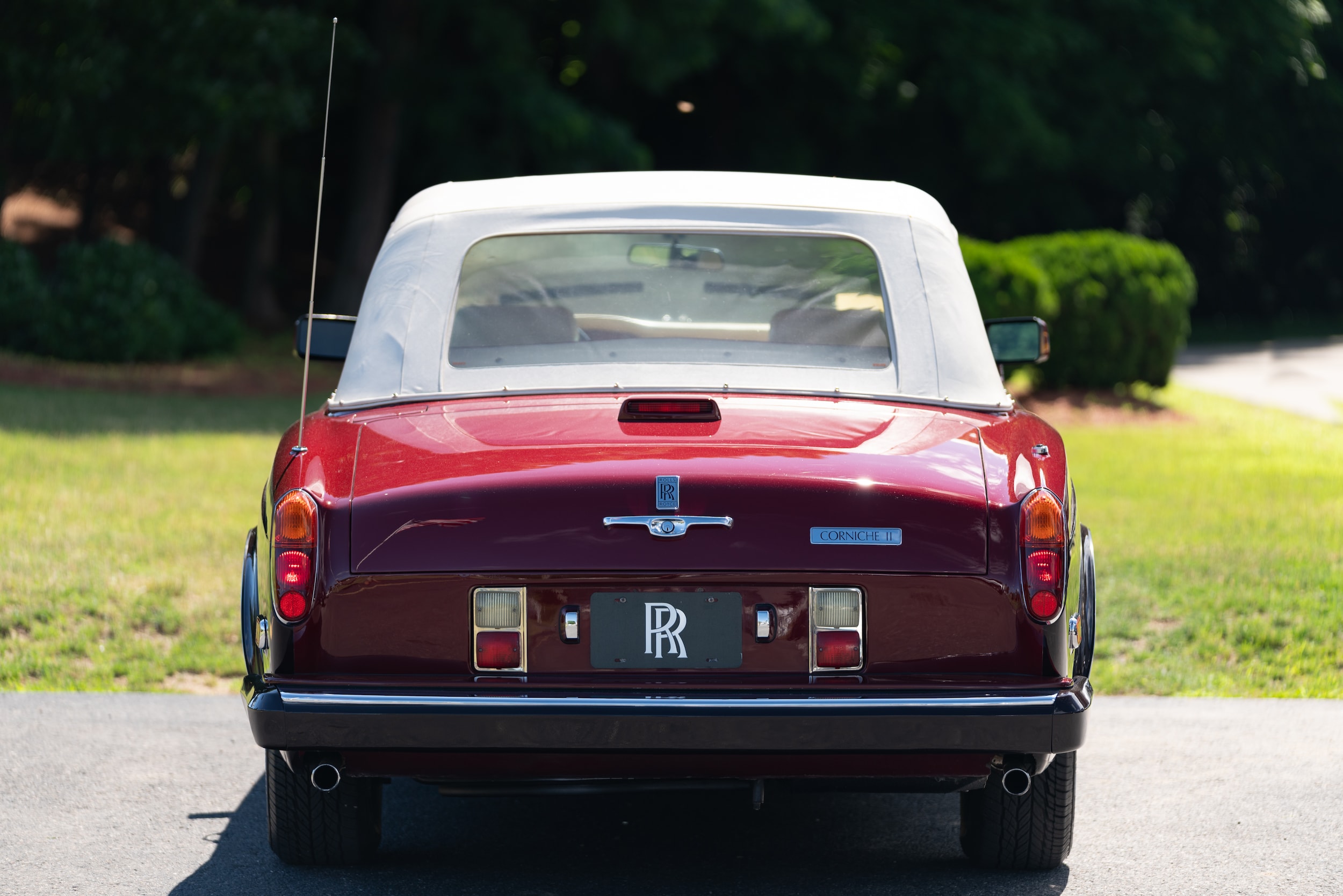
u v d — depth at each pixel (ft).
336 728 19.44
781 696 19.44
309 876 23.93
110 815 27.04
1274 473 69.26
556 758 19.62
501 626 19.86
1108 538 52.75
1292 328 187.42
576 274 24.48
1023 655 19.94
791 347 24.07
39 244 185.26
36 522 51.34
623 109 158.20
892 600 19.89
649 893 23.16
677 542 19.76
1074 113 168.14
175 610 41.63
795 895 23.09
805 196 25.38
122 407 86.33
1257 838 26.05
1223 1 170.60
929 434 21.52
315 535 19.97
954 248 24.95
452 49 130.62
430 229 24.90
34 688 36.24
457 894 23.06
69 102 107.04
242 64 107.55
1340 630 41.06
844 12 148.15
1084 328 96.37
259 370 111.45
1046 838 23.59
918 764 19.80
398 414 22.52
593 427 21.36
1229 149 191.93
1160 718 34.32
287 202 155.22
